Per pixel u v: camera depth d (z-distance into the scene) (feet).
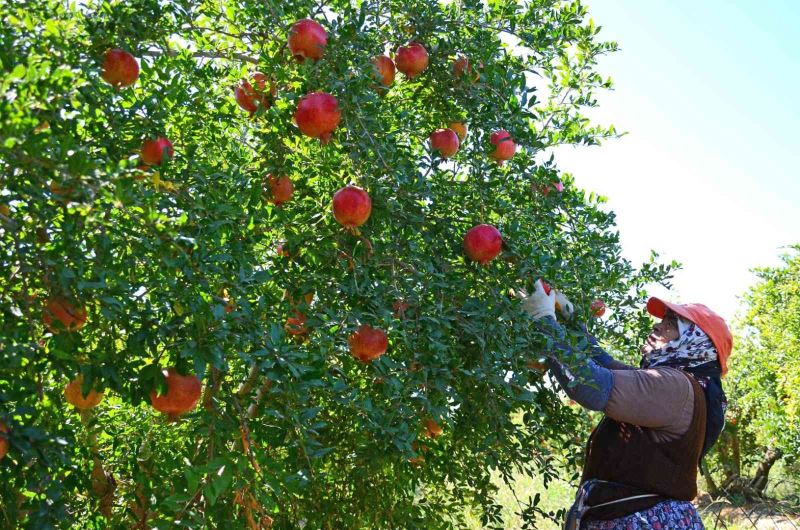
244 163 7.80
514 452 8.89
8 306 5.26
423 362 6.73
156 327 5.60
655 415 7.37
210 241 6.03
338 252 7.27
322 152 7.44
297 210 7.59
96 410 8.03
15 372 5.41
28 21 5.32
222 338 5.47
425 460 9.08
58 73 4.92
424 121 8.58
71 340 5.54
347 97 6.68
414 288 7.12
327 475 8.79
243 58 8.16
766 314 32.35
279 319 6.86
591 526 7.58
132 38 6.66
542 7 9.29
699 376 7.90
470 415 8.07
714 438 7.87
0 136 4.20
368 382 8.12
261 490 5.74
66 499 6.15
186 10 7.73
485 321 6.98
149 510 6.77
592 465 7.83
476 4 8.58
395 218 7.20
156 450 8.14
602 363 8.49
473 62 8.13
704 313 8.05
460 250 7.45
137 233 5.48
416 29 8.29
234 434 6.16
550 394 9.27
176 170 6.44
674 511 7.37
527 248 7.20
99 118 5.90
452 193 7.72
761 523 25.32
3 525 5.56
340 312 6.83
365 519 8.54
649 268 10.06
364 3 8.01
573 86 10.23
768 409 30.25
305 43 6.86
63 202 4.65
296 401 6.31
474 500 9.93
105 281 5.42
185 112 7.50
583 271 7.96
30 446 4.97
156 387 5.63
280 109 7.25
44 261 5.10
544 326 7.32
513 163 7.91
